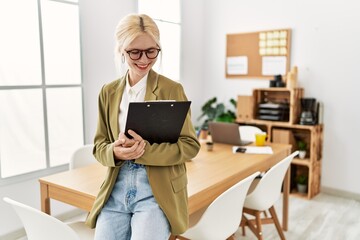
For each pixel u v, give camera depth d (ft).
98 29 10.57
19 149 9.02
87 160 8.07
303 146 12.50
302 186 12.29
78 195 5.83
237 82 14.34
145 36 4.01
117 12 11.10
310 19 12.25
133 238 4.08
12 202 4.53
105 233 4.33
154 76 4.39
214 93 15.16
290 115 12.05
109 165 4.25
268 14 13.17
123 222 4.42
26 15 8.84
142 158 4.06
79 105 10.35
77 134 10.37
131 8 11.61
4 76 8.58
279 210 10.81
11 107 8.76
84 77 10.33
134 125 3.93
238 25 14.01
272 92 13.24
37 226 4.56
